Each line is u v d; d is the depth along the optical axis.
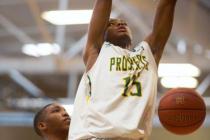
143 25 11.71
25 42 13.59
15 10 11.97
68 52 13.28
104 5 3.88
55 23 12.16
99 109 3.53
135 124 3.42
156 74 3.69
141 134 3.47
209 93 16.80
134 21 11.60
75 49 13.20
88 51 3.84
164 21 3.80
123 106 3.51
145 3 10.41
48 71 13.98
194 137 14.17
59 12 11.52
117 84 3.57
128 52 3.71
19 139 14.80
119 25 3.90
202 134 14.16
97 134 3.48
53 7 11.39
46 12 11.60
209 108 15.02
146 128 3.56
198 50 13.17
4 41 13.80
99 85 3.61
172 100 3.89
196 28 11.59
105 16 3.88
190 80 14.91
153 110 3.60
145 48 3.72
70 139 3.64
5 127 15.02
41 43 13.49
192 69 13.86
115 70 3.63
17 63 14.25
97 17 3.88
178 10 11.03
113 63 3.65
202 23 11.80
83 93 3.73
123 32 3.87
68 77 15.84
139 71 3.62
